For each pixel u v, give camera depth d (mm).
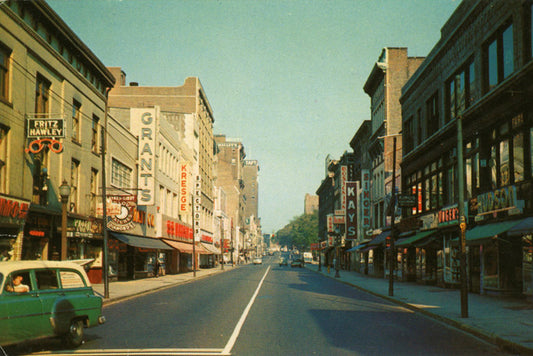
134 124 39938
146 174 39031
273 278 42719
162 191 46469
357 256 61000
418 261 34875
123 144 36156
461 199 15312
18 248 20344
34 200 22484
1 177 19516
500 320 13969
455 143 27562
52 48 24125
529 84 19375
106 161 32312
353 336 11602
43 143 21859
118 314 15867
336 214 62531
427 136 33188
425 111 33406
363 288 29281
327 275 50656
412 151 35812
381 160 48750
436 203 31312
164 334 11633
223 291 26484
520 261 21312
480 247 23906
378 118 51750
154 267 44125
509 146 21500
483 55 23953
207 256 79938
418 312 17234
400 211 38781
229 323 13617
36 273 9391
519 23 20203
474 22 24953
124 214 31078
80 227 27062
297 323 13758
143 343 10398
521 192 19875
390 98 47938
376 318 15328
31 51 21953
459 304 18891
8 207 19234
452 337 11812
